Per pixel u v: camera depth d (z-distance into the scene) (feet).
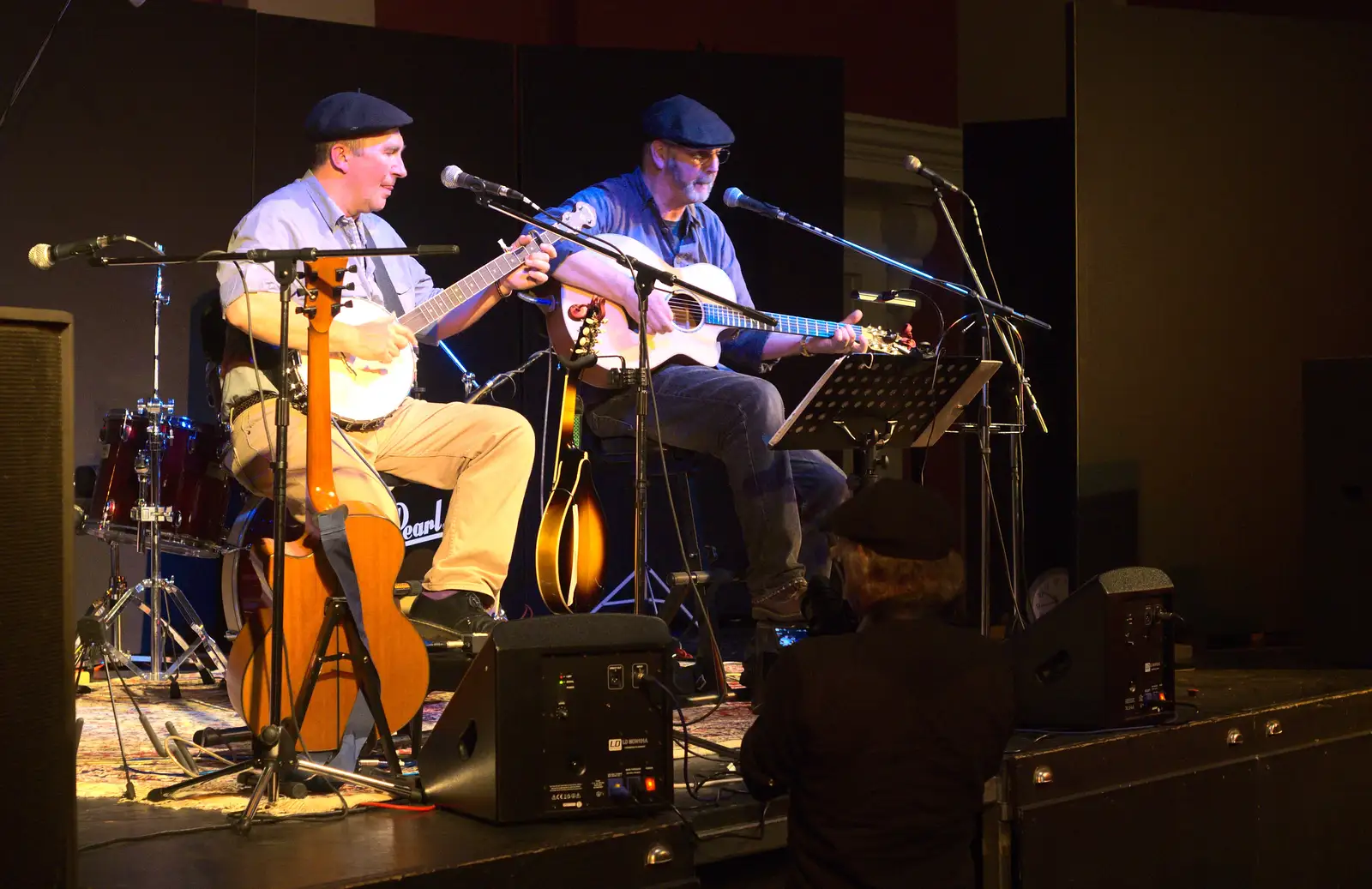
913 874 7.18
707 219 15.16
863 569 7.65
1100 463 15.87
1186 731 10.88
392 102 17.53
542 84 18.38
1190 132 16.30
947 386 11.51
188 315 16.42
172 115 16.26
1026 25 23.38
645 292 10.69
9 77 15.31
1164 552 16.14
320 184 12.43
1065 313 18.76
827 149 19.26
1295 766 11.91
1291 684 12.81
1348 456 13.83
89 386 15.75
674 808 8.27
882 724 7.22
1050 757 9.81
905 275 23.53
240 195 16.69
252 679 8.70
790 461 13.01
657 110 14.46
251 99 16.75
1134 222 16.06
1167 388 16.19
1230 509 16.44
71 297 15.70
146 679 13.98
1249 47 16.57
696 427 13.00
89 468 15.72
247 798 8.52
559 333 13.47
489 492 11.39
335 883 6.82
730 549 18.29
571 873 7.61
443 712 8.41
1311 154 16.87
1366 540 13.75
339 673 8.97
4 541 6.30
